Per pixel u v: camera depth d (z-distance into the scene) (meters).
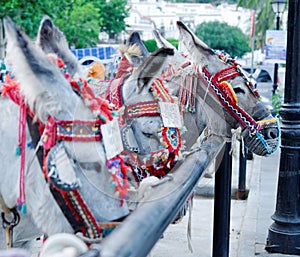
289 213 5.64
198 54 4.66
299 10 5.60
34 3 15.06
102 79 3.84
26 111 2.55
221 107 4.61
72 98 2.46
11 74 2.77
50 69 2.46
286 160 5.68
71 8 20.97
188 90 4.34
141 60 3.98
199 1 70.88
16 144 2.64
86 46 23.30
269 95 19.73
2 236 2.95
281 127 5.73
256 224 6.44
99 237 2.42
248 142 4.86
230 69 4.77
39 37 2.80
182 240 6.00
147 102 3.55
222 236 4.31
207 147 3.82
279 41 16.48
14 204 2.71
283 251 5.59
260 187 8.57
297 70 5.68
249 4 29.89
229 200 4.41
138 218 1.98
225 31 35.84
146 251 1.83
